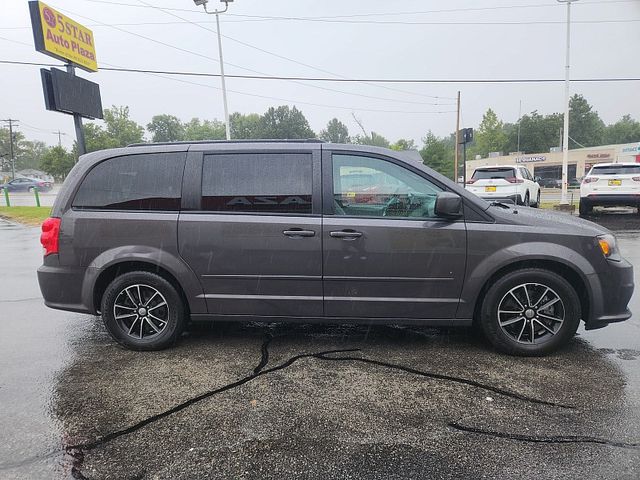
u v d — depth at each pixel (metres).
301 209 3.79
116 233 3.90
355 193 3.78
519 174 15.59
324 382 3.36
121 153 4.00
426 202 3.75
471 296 3.72
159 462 2.43
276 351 3.98
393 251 3.70
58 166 65.88
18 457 2.48
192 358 3.85
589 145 92.00
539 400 3.04
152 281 3.93
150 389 3.28
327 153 3.84
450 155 63.84
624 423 2.74
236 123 112.12
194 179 3.88
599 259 3.65
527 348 3.76
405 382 3.34
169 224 3.85
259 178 3.84
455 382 3.33
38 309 5.54
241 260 3.81
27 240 12.49
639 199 13.12
